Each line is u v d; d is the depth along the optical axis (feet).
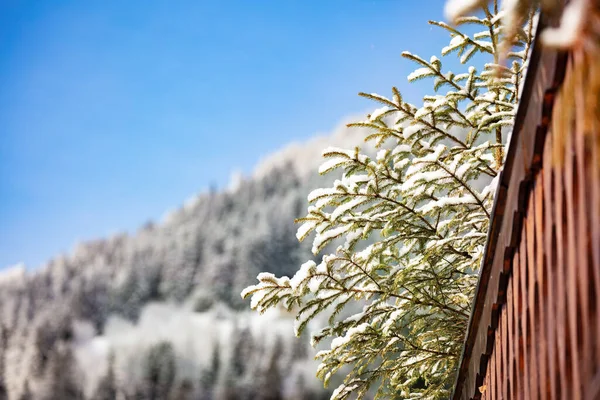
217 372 194.90
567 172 5.84
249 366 182.60
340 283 13.66
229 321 254.88
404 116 13.60
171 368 207.82
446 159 13.64
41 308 278.26
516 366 8.16
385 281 14.11
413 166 12.62
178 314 271.49
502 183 8.04
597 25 3.60
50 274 307.78
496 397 9.75
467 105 13.85
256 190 341.00
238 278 279.49
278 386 170.19
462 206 13.74
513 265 8.30
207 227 317.22
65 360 217.56
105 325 271.49
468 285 15.14
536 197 7.06
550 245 6.51
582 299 5.46
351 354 14.53
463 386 12.48
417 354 15.34
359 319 14.39
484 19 12.80
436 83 13.83
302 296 13.47
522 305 7.91
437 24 13.17
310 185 302.25
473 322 10.46
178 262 295.48
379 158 13.00
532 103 6.59
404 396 15.94
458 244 14.21
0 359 226.79
